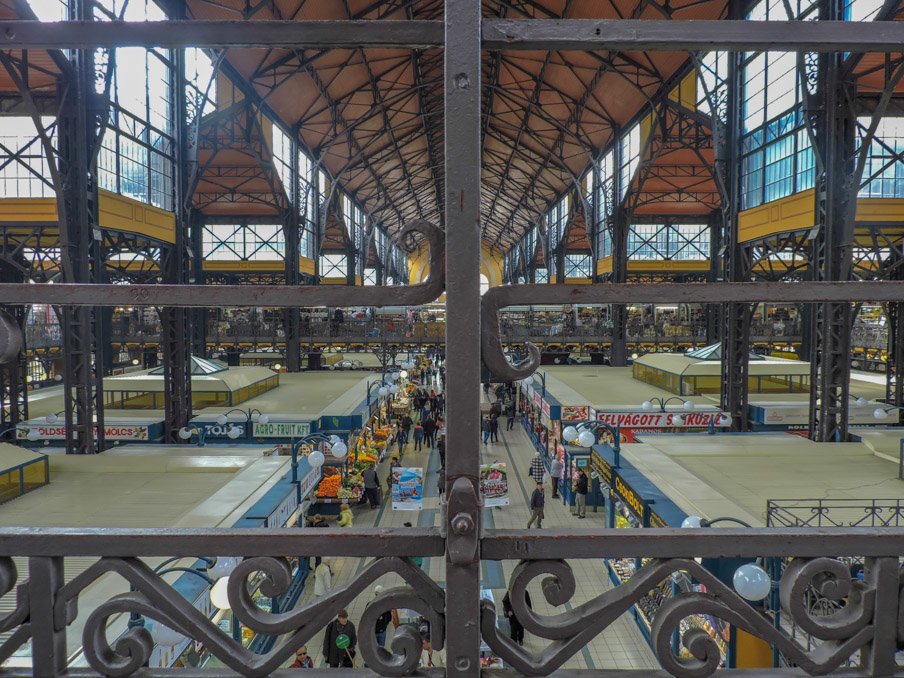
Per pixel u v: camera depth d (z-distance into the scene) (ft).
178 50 48.37
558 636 4.17
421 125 112.68
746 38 4.15
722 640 22.93
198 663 21.04
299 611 4.19
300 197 95.81
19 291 4.16
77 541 4.20
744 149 51.96
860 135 50.49
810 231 42.52
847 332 42.55
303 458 38.96
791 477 34.35
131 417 50.06
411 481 45.29
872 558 4.26
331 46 4.23
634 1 60.59
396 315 118.42
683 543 4.21
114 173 41.19
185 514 28.27
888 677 4.18
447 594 4.07
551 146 110.73
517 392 94.53
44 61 40.65
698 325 113.60
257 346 116.47
